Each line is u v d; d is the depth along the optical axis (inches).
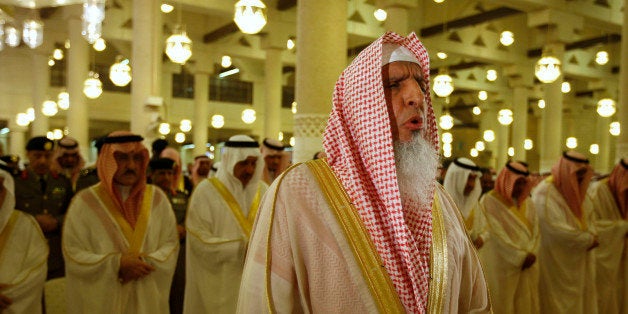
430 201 48.2
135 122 296.7
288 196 47.3
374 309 44.3
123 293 110.7
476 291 53.9
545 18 418.3
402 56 49.3
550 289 174.6
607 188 195.2
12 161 167.6
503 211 165.2
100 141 149.9
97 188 116.7
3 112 609.0
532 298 164.6
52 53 536.1
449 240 50.7
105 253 111.0
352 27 488.7
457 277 50.3
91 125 746.2
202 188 136.6
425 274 46.3
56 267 134.9
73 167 171.3
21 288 102.0
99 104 693.3
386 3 315.9
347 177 47.9
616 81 676.1
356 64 49.6
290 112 819.4
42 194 155.5
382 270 45.3
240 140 136.9
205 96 591.8
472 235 157.2
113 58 703.7
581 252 170.7
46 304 125.3
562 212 173.3
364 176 48.6
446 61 689.6
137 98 297.0
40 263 107.3
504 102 761.6
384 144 45.7
